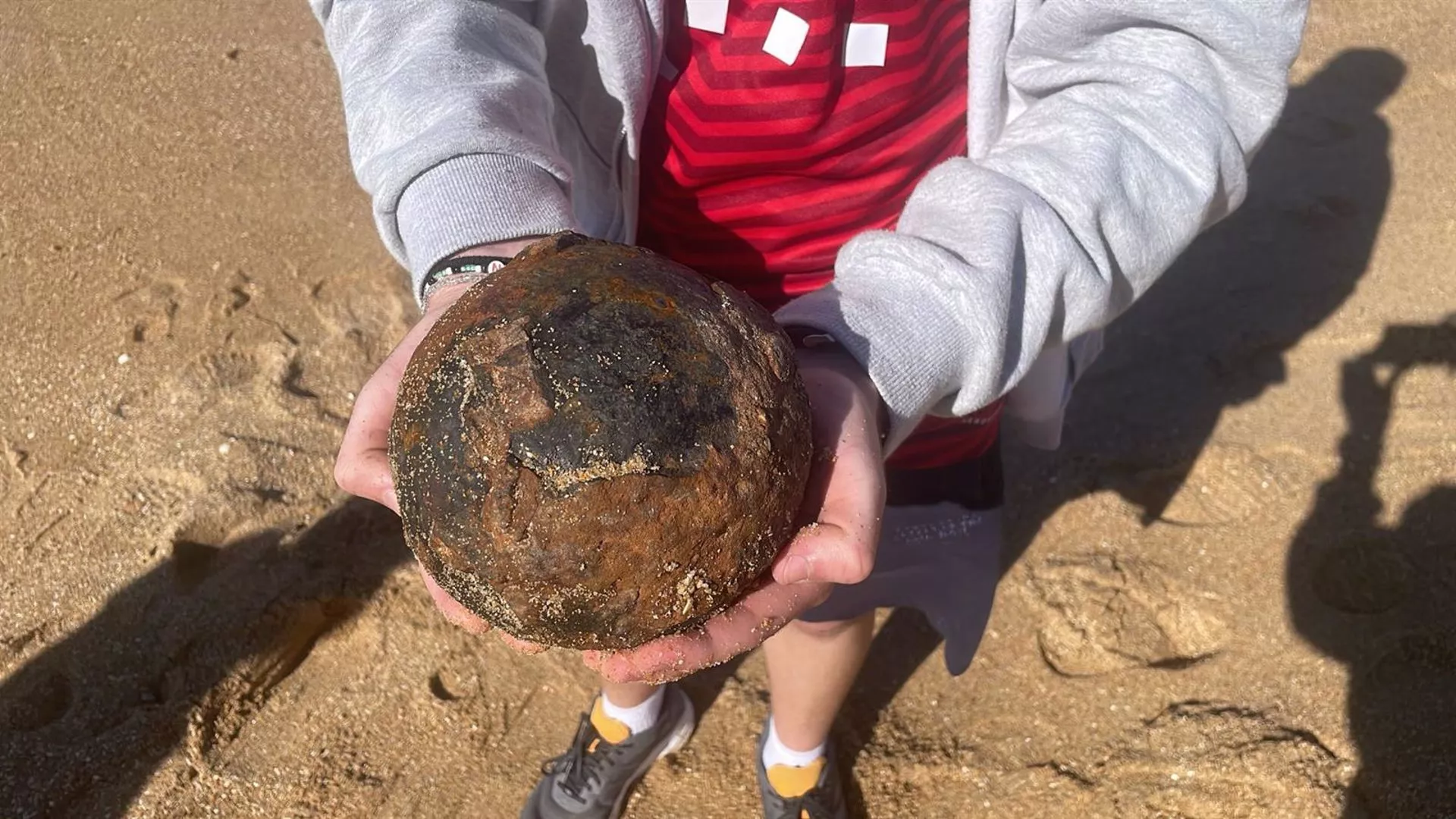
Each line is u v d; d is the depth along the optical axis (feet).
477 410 1.30
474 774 2.67
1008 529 3.05
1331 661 2.70
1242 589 2.87
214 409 3.25
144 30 4.58
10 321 3.48
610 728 2.57
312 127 4.17
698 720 2.79
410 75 1.71
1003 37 1.78
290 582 2.90
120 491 3.06
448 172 1.62
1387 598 2.83
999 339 1.54
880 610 3.00
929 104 1.90
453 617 1.47
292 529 3.01
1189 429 3.22
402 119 1.69
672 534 1.29
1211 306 3.56
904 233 1.64
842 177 1.91
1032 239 1.59
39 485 3.09
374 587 2.92
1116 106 1.67
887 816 2.61
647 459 1.27
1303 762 2.53
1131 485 3.12
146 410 3.25
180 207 3.84
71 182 3.93
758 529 1.33
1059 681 2.76
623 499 1.27
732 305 1.40
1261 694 2.67
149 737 2.64
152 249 3.69
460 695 2.79
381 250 3.71
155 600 2.86
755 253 2.00
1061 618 2.86
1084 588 2.91
